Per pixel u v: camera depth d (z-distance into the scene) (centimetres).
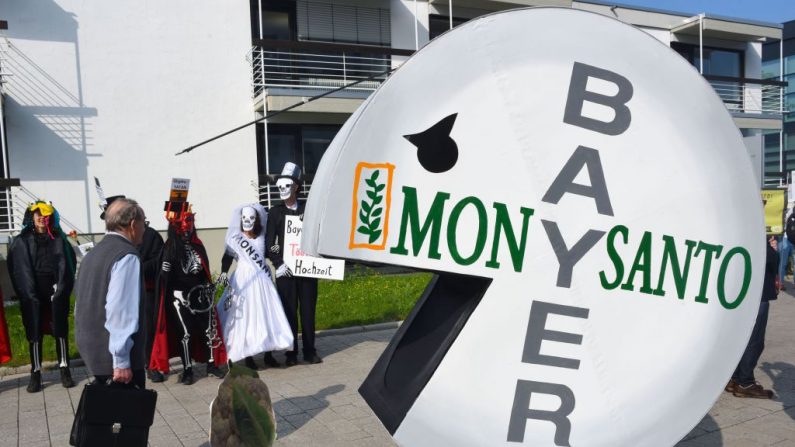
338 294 1038
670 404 212
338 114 1408
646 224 209
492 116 197
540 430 203
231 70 1298
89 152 1188
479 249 197
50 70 1152
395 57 1492
